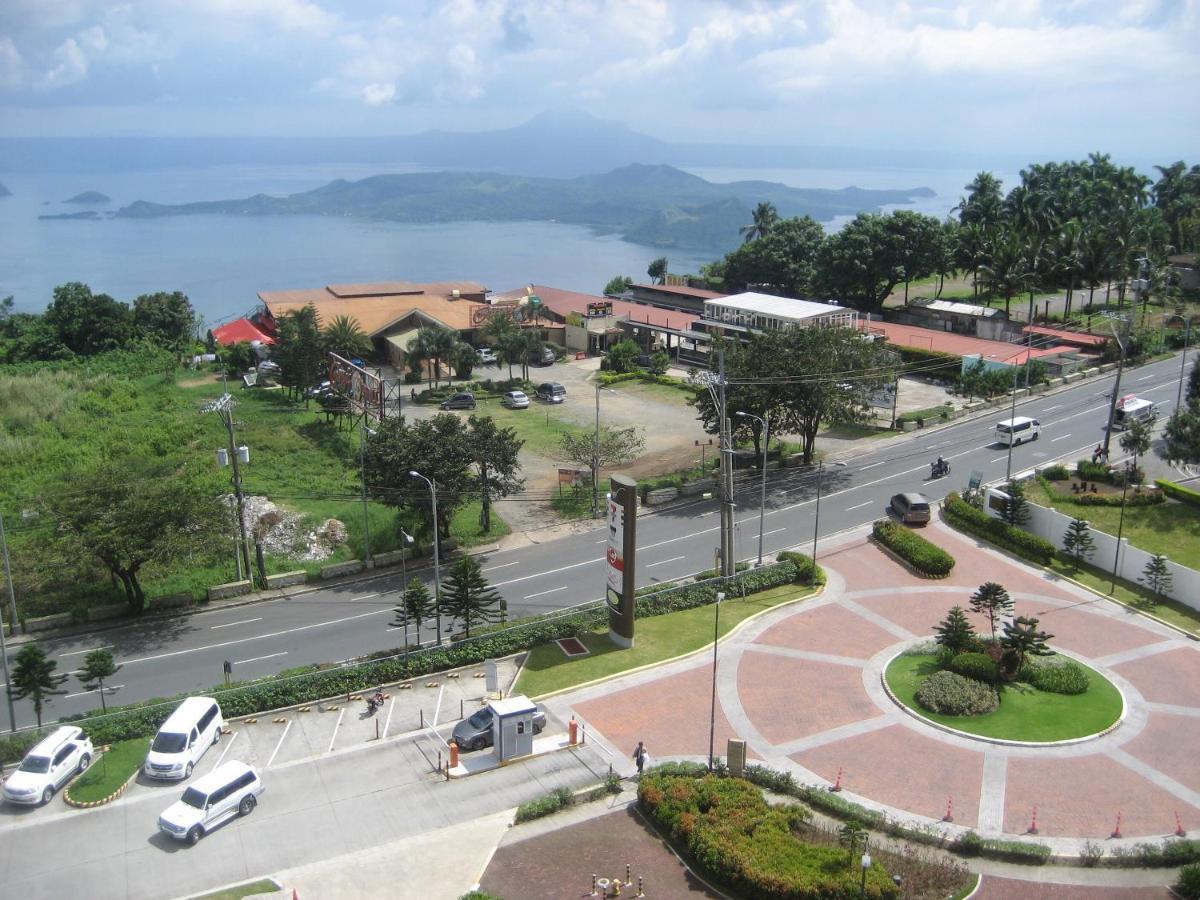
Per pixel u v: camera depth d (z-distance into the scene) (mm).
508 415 99250
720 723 44969
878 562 63094
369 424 84562
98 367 111375
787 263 142750
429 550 66000
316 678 47812
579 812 38906
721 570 59625
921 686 46781
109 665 44906
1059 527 63500
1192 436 66000
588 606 57375
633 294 154375
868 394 80438
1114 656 50312
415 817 38625
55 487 59281
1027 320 124938
